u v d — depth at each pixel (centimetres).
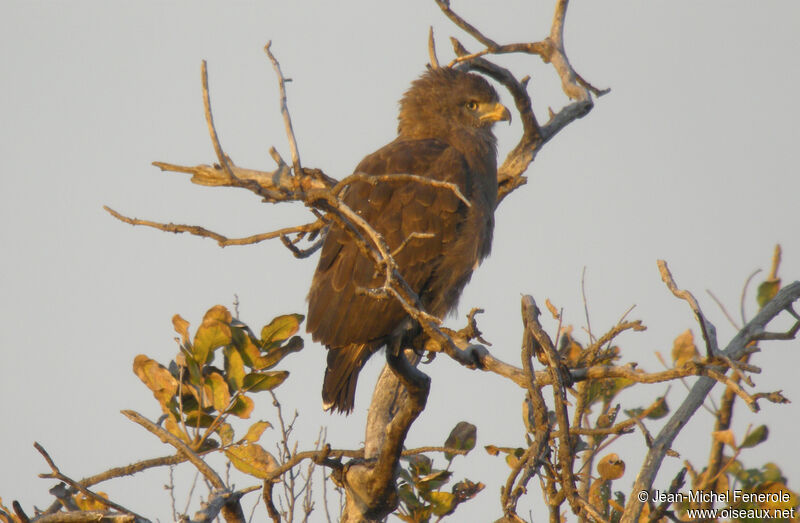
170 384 1259
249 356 1240
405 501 1367
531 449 1025
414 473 1378
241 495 1130
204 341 1225
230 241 993
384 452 1189
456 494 1361
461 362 1145
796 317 1180
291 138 945
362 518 1317
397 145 1648
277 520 1142
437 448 1225
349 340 1449
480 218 1582
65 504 1262
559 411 998
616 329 1264
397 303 1434
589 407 1425
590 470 1387
